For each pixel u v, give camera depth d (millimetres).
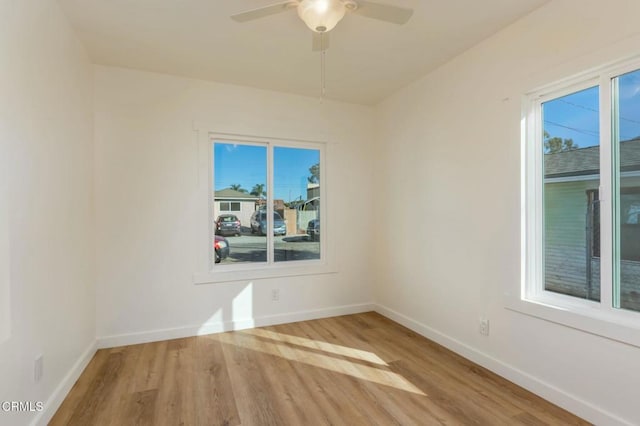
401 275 3482
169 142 3064
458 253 2729
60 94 2100
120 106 2906
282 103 3518
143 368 2471
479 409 1959
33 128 1737
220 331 3230
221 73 3049
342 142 3824
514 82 2240
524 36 2170
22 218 1614
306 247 3785
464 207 2668
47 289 1877
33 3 1749
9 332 1492
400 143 3486
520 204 2215
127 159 2922
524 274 2213
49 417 1852
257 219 3545
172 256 3062
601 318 1790
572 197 2053
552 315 1999
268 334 3176
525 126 2217
